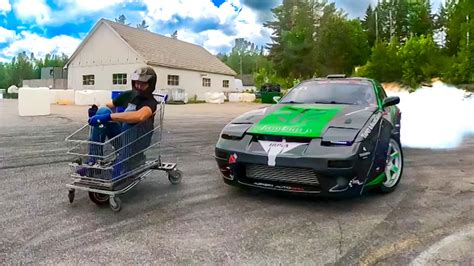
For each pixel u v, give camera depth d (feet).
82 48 92.32
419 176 15.30
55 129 29.48
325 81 16.19
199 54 110.32
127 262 7.68
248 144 11.65
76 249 8.25
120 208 10.78
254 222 10.09
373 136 11.24
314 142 10.75
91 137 10.87
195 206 11.37
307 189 10.93
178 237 9.01
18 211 10.61
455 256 7.97
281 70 160.25
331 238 9.02
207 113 53.11
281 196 12.48
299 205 11.56
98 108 11.94
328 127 11.21
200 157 19.22
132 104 12.07
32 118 39.27
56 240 8.70
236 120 13.24
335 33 147.84
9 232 9.11
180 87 93.56
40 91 43.06
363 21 197.88
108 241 8.71
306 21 165.07
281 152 10.89
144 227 9.62
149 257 7.92
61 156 18.51
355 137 10.73
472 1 92.63
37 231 9.21
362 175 10.77
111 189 10.64
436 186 13.74
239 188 13.30
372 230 9.52
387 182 12.77
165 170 13.44
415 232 9.36
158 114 12.57
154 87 12.12
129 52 85.51
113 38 87.51
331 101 14.39
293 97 15.35
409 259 7.88
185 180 14.48
